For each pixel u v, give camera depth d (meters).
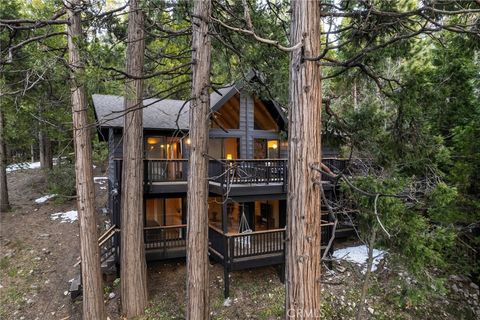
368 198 6.29
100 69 5.08
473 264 8.97
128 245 7.86
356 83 6.38
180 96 15.63
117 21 7.99
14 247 11.00
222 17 7.14
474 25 4.38
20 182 18.70
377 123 6.29
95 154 14.27
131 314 7.79
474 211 8.28
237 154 13.32
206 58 6.32
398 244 6.85
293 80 3.61
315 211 3.50
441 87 6.28
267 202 13.33
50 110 13.17
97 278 7.03
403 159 6.11
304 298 3.39
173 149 12.89
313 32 3.53
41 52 5.80
